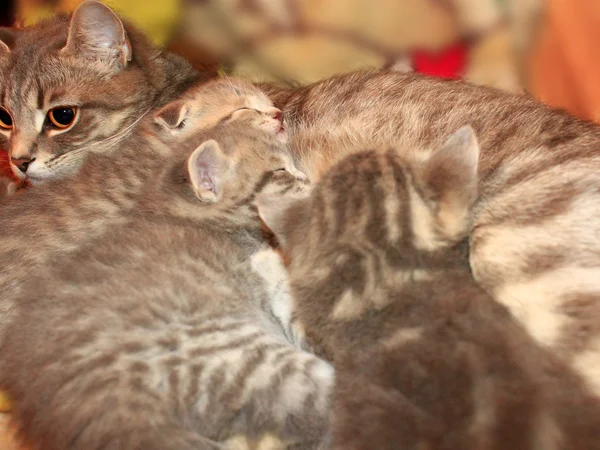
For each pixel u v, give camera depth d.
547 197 0.58
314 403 0.58
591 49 0.70
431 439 0.52
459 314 0.55
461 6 0.71
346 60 0.75
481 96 0.66
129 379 0.58
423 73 0.72
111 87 0.73
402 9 0.72
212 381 0.58
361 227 0.57
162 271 0.62
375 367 0.55
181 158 0.69
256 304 0.64
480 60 0.72
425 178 0.58
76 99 0.71
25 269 0.65
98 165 0.70
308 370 0.59
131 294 0.61
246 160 0.68
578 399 0.52
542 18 0.70
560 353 0.54
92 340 0.59
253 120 0.71
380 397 0.54
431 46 0.73
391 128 0.67
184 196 0.67
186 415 0.58
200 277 0.63
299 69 0.77
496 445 0.51
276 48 0.76
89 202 0.68
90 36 0.72
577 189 0.58
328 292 0.57
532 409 0.51
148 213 0.67
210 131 0.70
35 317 0.60
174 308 0.61
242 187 0.68
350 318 0.57
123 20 0.75
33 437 0.58
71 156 0.72
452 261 0.57
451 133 0.64
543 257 0.56
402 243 0.57
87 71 0.72
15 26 0.81
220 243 0.66
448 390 0.53
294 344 0.62
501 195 0.59
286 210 0.60
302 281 0.58
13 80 0.71
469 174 0.58
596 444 0.51
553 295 0.55
